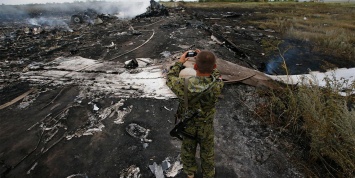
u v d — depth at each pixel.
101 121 3.90
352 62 7.99
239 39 11.00
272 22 16.20
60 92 4.93
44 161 3.07
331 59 8.32
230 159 3.06
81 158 3.10
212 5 32.81
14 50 8.59
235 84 5.12
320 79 6.31
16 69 6.42
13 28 14.89
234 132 3.62
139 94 4.76
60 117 4.02
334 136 3.01
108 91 4.91
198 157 3.06
